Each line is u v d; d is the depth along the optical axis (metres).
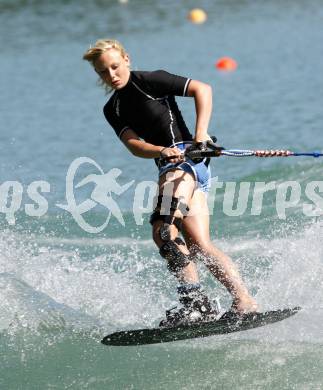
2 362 18.02
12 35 79.88
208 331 17.80
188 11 93.38
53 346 18.67
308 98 47.94
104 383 16.98
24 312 20.00
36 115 47.59
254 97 49.69
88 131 42.75
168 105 19.19
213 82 56.06
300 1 98.00
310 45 68.75
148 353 18.23
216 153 18.36
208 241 18.73
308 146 36.53
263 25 82.38
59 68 63.41
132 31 80.56
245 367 17.23
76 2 100.44
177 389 16.61
